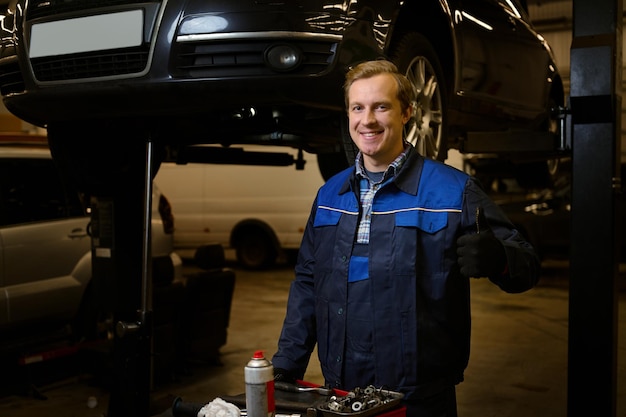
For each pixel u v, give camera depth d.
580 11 2.44
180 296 5.32
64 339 5.48
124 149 4.02
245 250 11.56
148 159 3.53
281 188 11.16
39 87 3.32
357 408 1.83
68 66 3.24
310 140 3.84
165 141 3.98
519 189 12.05
